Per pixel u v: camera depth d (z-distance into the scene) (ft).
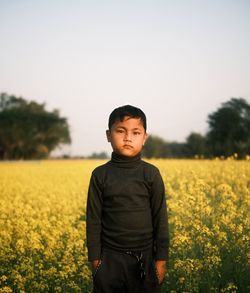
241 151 109.70
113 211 8.39
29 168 86.02
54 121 246.47
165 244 8.42
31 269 14.23
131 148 8.30
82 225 20.84
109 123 8.53
